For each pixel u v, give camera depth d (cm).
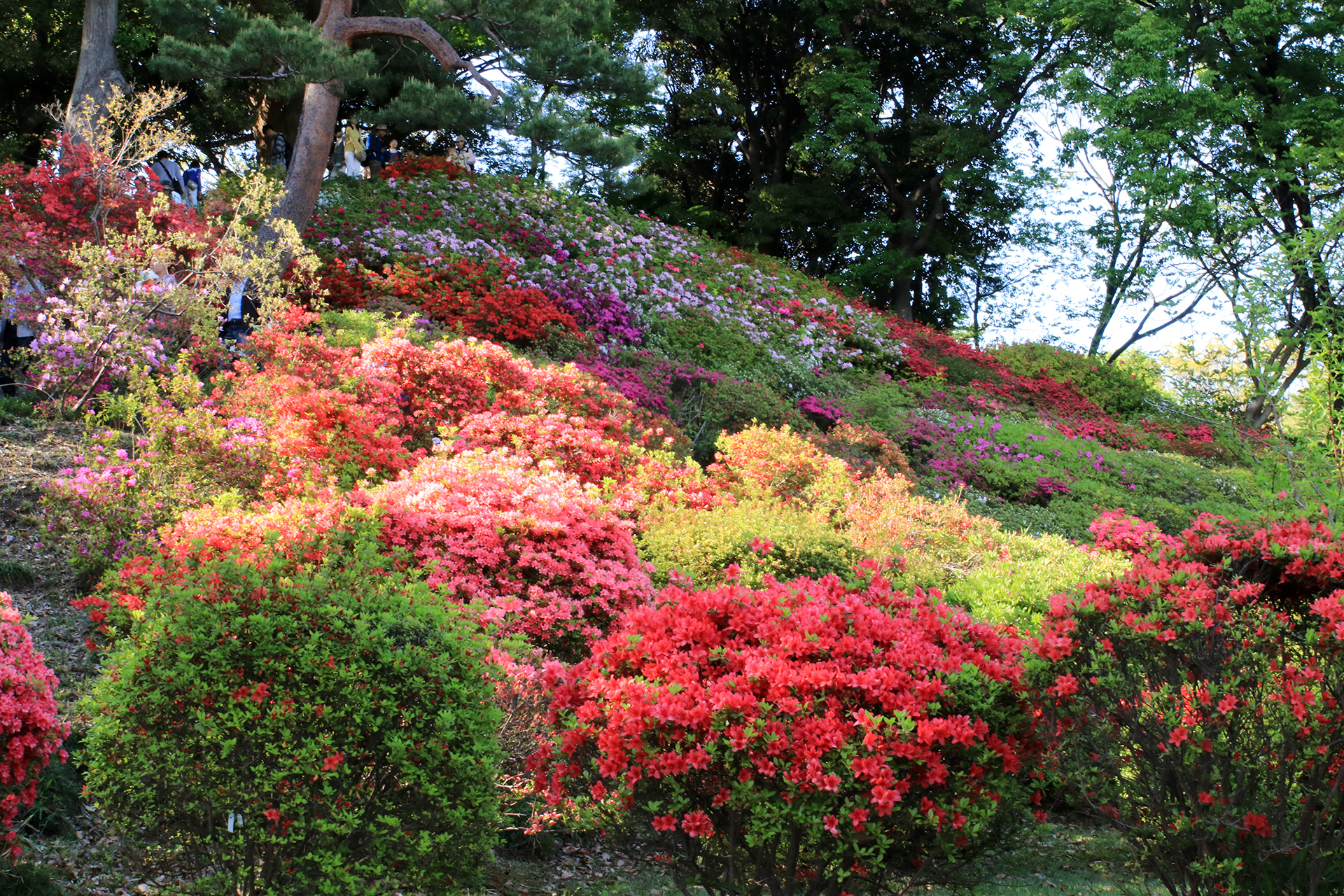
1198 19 2816
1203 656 426
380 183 2011
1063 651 429
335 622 397
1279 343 1358
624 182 1703
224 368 1080
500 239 1834
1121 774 449
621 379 1406
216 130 2388
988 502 1578
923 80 3394
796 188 3278
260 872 398
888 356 2258
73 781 495
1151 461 1861
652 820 409
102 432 883
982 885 564
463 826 405
